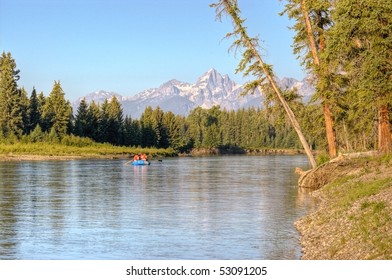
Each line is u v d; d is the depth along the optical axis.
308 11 44.97
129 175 60.69
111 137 150.75
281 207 31.25
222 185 46.81
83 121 143.25
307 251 18.95
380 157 37.34
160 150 150.62
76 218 27.44
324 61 42.72
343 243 17.69
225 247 20.20
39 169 71.19
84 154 120.38
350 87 40.41
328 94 43.94
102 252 19.59
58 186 45.56
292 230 23.64
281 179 54.12
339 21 33.81
